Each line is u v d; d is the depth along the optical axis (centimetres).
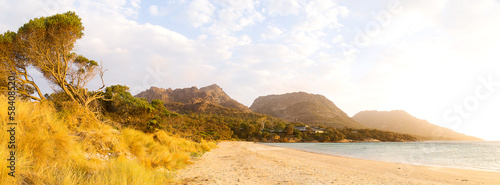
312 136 15938
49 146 516
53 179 403
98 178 467
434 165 1741
